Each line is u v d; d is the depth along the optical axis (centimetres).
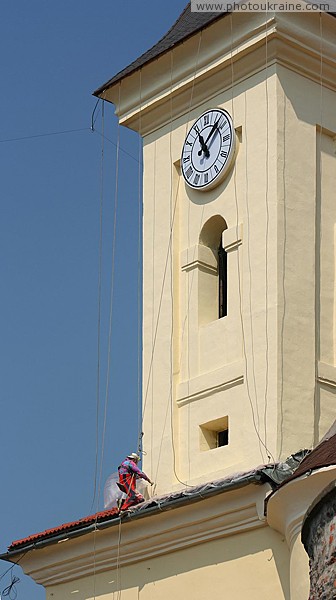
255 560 3203
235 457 3412
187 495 3281
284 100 3569
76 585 3581
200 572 3309
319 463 2864
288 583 3123
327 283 3538
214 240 3694
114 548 3475
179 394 3600
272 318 3422
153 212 3803
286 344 3409
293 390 3384
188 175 3719
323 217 3581
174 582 3356
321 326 3488
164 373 3650
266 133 3556
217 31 3644
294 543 3014
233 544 3256
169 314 3684
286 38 3556
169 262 3722
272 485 3148
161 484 3556
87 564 3544
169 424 3591
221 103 3688
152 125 3866
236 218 3584
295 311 3450
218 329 3566
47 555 3616
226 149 3634
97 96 3941
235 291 3541
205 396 3538
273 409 3353
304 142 3584
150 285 3753
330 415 3428
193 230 3694
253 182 3559
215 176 3644
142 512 3369
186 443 3544
